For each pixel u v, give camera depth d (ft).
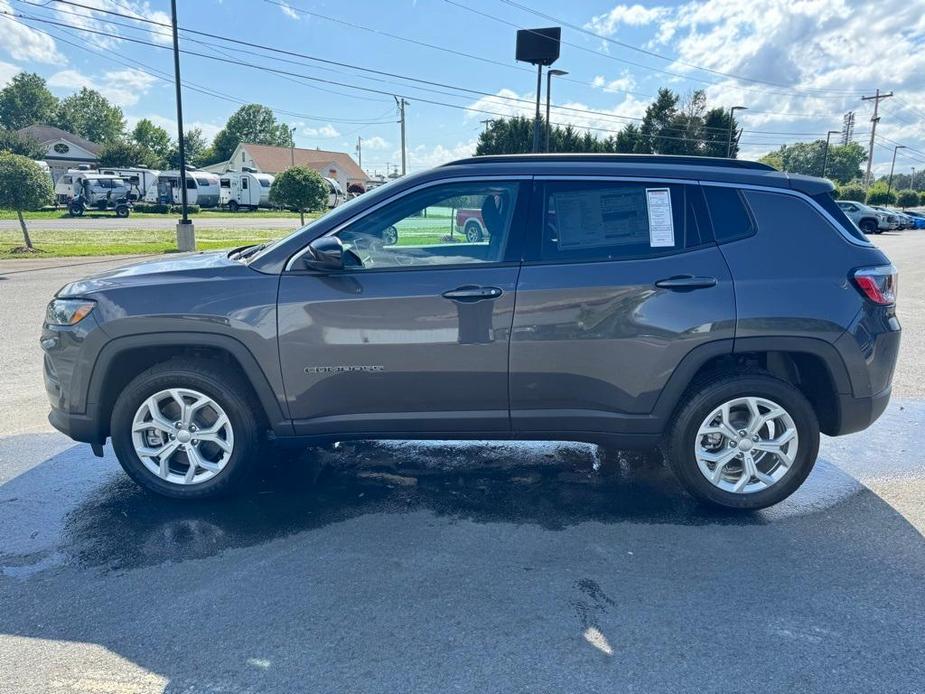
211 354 12.43
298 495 12.89
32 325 27.86
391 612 9.17
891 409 18.47
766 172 12.00
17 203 57.57
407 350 11.47
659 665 8.14
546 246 11.54
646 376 11.58
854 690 7.74
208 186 148.56
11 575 10.03
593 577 10.09
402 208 11.63
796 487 12.15
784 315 11.41
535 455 15.08
